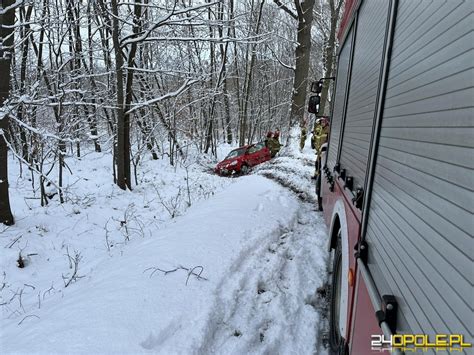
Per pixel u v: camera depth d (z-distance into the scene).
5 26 8.77
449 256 1.22
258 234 5.91
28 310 5.04
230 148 29.70
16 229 8.64
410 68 1.80
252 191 9.07
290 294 4.55
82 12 14.68
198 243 5.24
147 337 3.18
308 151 17.17
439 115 1.40
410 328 1.50
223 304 3.95
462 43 1.27
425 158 1.51
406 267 1.60
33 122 10.94
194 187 13.63
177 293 3.92
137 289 3.93
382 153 2.19
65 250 7.95
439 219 1.33
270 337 3.73
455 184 1.23
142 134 18.77
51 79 12.44
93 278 5.07
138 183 15.62
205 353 3.27
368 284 2.08
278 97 38.72
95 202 11.75
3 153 8.73
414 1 1.84
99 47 15.48
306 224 7.20
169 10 12.38
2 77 8.80
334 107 5.79
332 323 3.68
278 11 27.16
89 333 3.18
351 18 4.16
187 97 23.41
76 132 11.96
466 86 1.21
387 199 2.00
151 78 21.20
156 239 5.93
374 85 2.62
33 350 3.00
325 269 5.20
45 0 13.70
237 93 29.84
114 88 16.27
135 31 13.21
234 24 13.79
